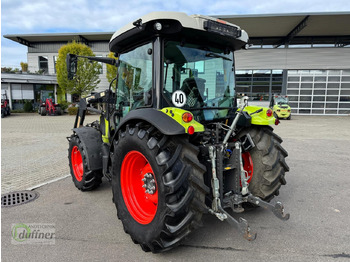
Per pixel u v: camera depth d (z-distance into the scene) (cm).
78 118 490
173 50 263
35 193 417
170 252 253
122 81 333
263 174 307
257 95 2220
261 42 2200
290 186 441
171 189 215
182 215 223
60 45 2562
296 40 2181
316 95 2162
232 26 270
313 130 1170
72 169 440
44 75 2330
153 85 257
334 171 528
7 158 652
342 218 323
